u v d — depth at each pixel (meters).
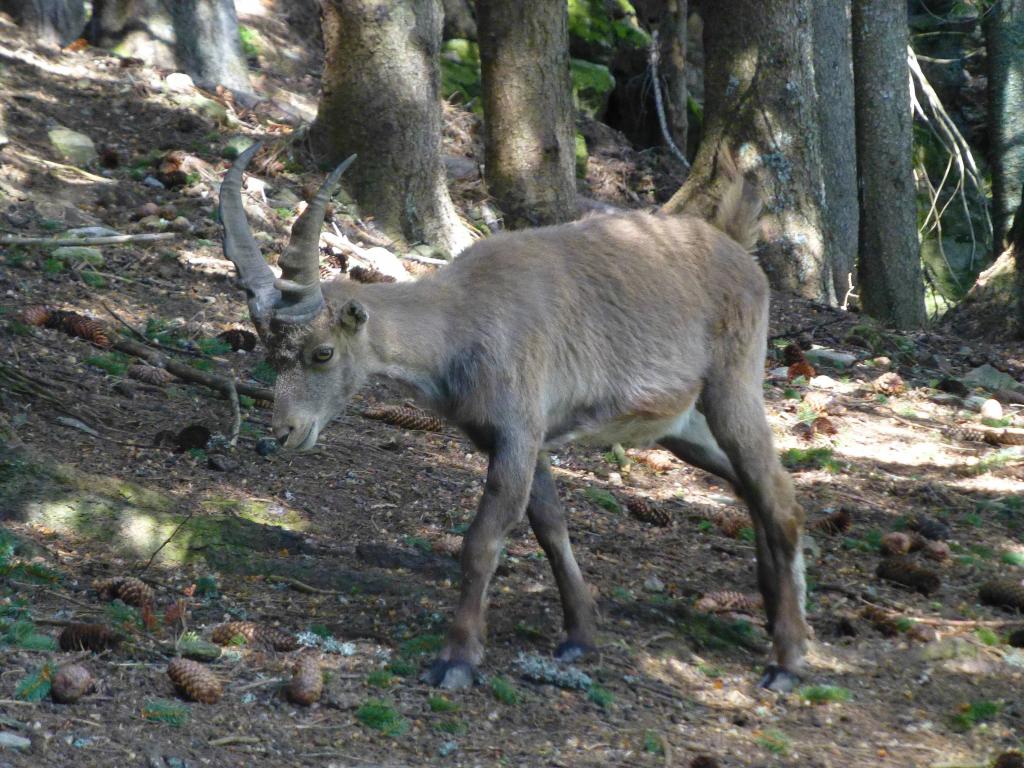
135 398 10.66
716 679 7.49
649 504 10.24
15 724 5.75
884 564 9.52
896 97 21.08
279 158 17.39
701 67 31.31
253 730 6.09
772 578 7.92
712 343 7.79
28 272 12.96
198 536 8.19
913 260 21.33
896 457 13.02
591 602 7.52
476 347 7.06
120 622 7.04
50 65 18.77
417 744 6.20
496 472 7.01
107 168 16.41
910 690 7.65
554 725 6.61
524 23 18.50
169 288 13.55
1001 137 26.58
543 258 7.44
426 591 8.02
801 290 19.70
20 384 9.91
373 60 16.70
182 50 20.91
